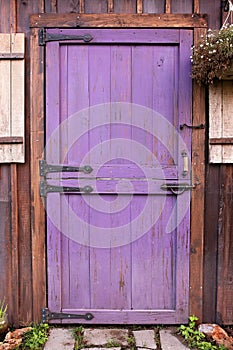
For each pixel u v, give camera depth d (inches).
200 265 105.8
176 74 103.0
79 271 107.0
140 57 103.0
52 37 102.1
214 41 90.8
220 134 102.7
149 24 101.7
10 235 106.1
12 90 102.3
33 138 104.0
